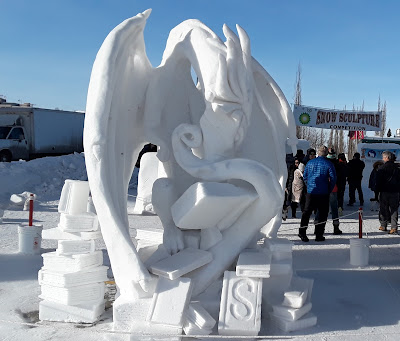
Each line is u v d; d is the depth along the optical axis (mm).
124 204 4941
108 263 6992
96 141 4426
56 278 4680
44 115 24328
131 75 5277
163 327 4141
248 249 5113
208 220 4887
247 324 4242
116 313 4340
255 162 4906
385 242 9172
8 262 7039
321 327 4586
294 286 4871
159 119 5434
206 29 5324
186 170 5105
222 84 4820
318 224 9117
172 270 4367
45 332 4418
